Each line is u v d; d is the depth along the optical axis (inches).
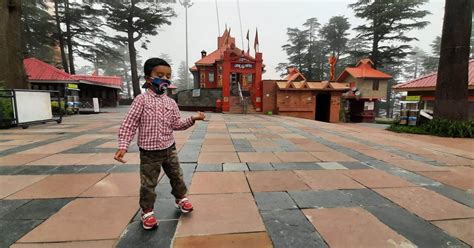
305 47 2133.4
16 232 91.0
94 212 107.8
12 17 490.3
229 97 831.1
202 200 122.3
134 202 118.3
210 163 192.4
